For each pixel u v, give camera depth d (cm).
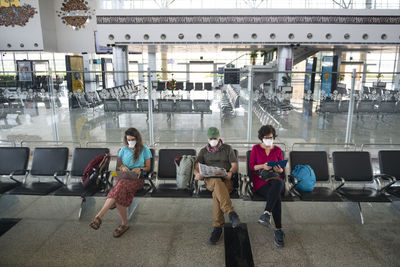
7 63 2003
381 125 688
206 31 1486
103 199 452
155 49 1981
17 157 429
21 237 345
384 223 379
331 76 693
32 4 1603
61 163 426
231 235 352
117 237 346
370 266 294
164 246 329
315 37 1468
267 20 1459
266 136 367
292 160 408
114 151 655
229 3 1531
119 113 725
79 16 1772
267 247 328
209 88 693
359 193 372
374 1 1455
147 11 1478
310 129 704
